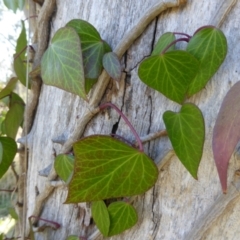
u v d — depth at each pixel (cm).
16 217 44
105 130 27
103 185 22
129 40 25
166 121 22
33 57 33
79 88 23
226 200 22
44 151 33
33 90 34
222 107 17
